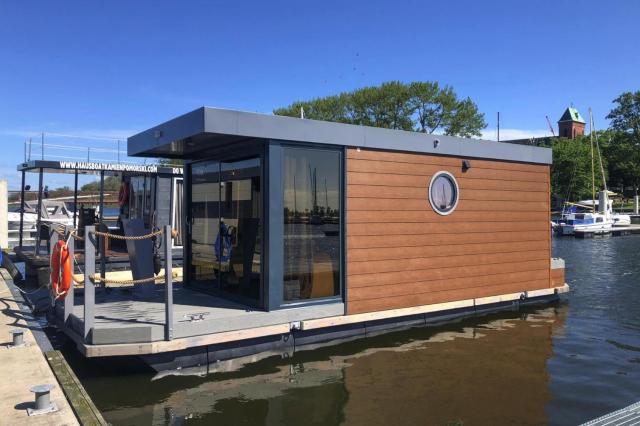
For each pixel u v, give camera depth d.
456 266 8.52
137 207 13.59
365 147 7.45
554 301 10.23
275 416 4.95
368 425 4.77
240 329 6.30
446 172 8.41
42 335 6.50
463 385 5.80
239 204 7.39
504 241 9.25
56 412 4.18
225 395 5.43
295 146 6.87
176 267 11.65
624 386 5.80
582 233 36.12
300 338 6.85
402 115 41.19
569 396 5.50
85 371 5.95
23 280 11.39
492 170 9.10
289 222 6.81
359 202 7.41
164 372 5.88
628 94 60.31
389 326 7.73
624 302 10.69
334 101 42.38
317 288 7.05
